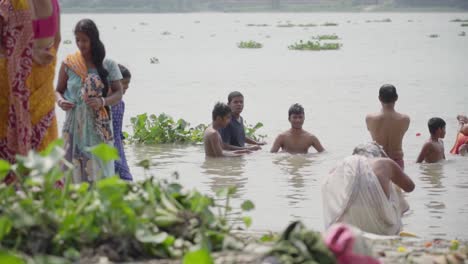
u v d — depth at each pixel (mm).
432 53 49469
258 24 113625
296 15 165875
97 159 9328
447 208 11281
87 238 6055
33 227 6008
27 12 7648
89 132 9352
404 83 30031
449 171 14109
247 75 34125
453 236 9711
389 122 14109
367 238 7742
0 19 7605
